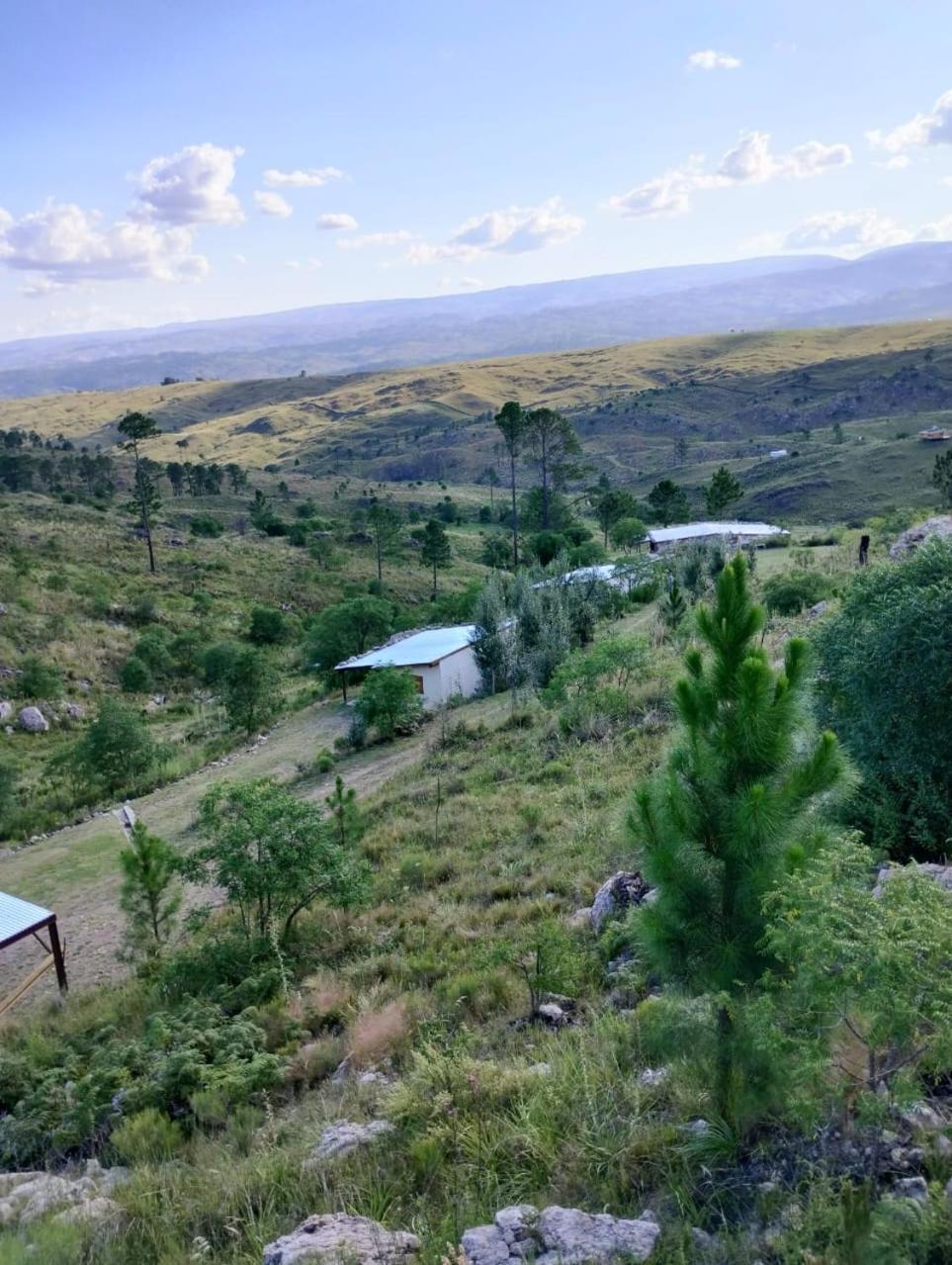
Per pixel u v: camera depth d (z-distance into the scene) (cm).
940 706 770
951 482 5734
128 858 1427
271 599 6075
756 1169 425
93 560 5897
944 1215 347
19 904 1458
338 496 14050
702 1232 391
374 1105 675
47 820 2572
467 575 7706
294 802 1299
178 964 1195
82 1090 859
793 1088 416
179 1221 544
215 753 3173
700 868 468
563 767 1784
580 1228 405
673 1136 471
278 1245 441
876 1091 408
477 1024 806
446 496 14350
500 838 1468
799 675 465
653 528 7312
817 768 444
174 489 12000
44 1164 768
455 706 3170
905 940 367
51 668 3966
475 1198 484
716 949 449
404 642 3756
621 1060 597
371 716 2853
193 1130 741
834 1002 377
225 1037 902
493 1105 578
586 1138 498
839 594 1055
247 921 1323
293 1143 629
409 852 1501
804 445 15712
